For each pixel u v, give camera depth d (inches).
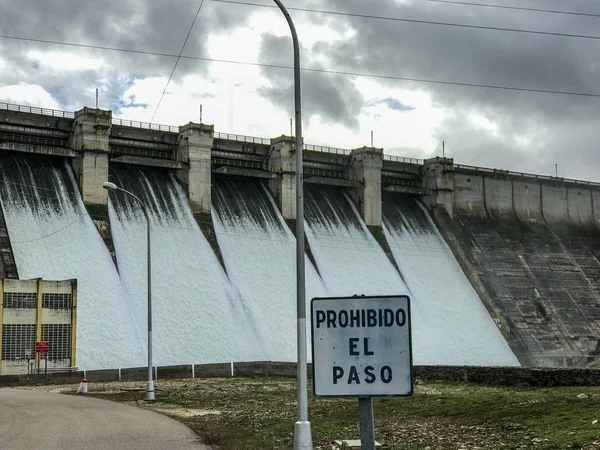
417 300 4274.1
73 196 3516.2
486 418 1205.1
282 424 1284.4
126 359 3061.0
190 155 3846.0
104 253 3363.7
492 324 4416.8
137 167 3853.3
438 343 4065.0
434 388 1930.4
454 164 5004.9
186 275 3528.5
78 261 3272.6
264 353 3420.3
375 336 521.7
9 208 3299.7
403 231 4670.3
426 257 4596.5
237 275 3710.6
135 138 3860.7
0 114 3499.0
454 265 4677.7
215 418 1416.1
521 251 4960.6
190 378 2797.7
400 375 514.9
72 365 2760.8
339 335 525.7
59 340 2746.1
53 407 1569.9
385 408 1485.0
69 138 3668.8
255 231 3991.1
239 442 1014.4
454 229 4805.6
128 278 3368.6
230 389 2198.6
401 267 4402.1
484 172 5128.0
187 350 3250.5
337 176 4525.1
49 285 2746.1
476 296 4557.1
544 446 893.8
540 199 5369.1
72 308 2785.4
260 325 3543.3
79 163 3563.0
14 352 2652.6
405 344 517.0
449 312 4338.1
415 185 4938.5
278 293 3752.5
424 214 4896.7
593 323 4694.9
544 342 4389.8
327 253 4153.5
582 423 1029.8
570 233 5369.1
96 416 1381.6
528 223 5246.1
